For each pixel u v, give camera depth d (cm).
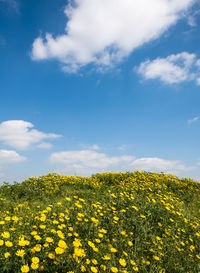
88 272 286
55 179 1064
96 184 1004
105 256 323
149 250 404
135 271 329
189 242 479
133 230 460
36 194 810
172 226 513
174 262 389
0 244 287
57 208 521
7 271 256
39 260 287
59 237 350
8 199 728
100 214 476
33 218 433
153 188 899
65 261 292
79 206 484
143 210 535
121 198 604
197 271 381
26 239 336
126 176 1204
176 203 718
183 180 1246
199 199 933
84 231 408
